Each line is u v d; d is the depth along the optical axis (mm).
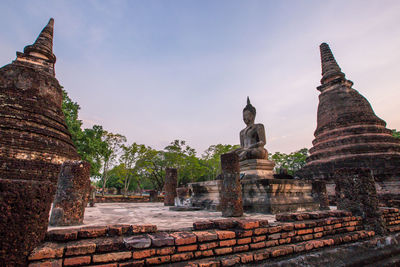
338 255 4535
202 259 3508
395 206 11578
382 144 15867
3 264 2502
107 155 30688
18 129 14070
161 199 20703
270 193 7629
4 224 2574
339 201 6527
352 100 18703
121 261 3062
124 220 5961
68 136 17844
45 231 3119
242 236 3982
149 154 38375
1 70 15734
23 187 2785
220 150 45781
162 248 3338
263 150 9953
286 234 4457
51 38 20172
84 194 5539
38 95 16250
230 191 6648
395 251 5414
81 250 2934
